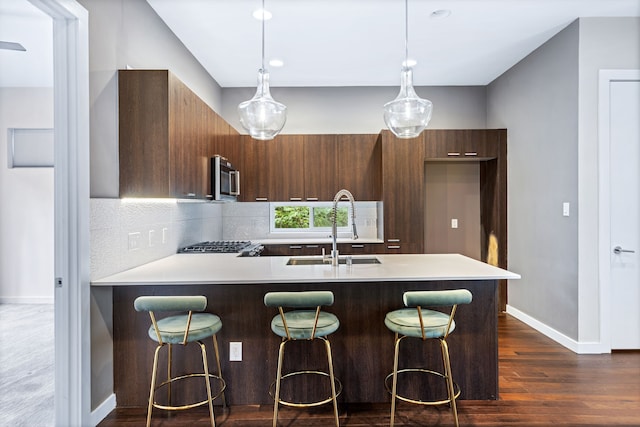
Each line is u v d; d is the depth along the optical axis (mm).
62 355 2104
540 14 3201
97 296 2273
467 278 2305
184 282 2201
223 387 2334
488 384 2541
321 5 2996
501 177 4570
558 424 2246
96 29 2287
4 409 2412
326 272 2436
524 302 4195
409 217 4629
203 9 3035
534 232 3984
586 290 3289
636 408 2412
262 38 3582
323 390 2516
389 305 2531
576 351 3307
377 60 4176
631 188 3297
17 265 4945
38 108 4918
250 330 2498
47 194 4930
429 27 3402
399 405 2490
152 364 2461
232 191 3953
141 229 2807
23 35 3346
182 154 2686
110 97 2424
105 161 2359
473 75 4738
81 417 2117
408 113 2531
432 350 2541
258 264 2818
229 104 5125
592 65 3271
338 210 5191
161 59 3199
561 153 3525
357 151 4848
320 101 5145
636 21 3266
